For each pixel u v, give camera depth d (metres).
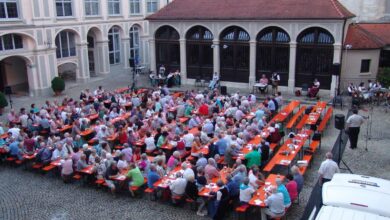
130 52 42.59
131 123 20.12
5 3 28.55
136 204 14.95
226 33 31.89
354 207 8.97
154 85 34.97
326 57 28.50
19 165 18.88
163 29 34.41
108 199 15.40
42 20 31.16
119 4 39.59
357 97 26.16
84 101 24.95
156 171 14.85
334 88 28.27
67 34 35.03
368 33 30.84
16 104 29.61
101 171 15.73
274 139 18.06
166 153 18.08
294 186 13.04
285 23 28.95
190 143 17.95
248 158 15.60
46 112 22.12
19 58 33.78
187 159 16.66
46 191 16.19
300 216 13.54
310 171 16.98
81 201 15.30
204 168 14.65
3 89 33.12
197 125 20.55
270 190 13.18
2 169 18.47
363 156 18.52
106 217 14.07
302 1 29.58
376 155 18.59
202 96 24.86
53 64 32.91
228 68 32.53
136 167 15.17
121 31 40.47
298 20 28.33
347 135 21.16
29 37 30.48
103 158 16.09
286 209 12.79
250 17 29.83
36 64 31.50
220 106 23.86
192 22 32.50
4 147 18.41
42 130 21.47
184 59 33.84
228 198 13.23
